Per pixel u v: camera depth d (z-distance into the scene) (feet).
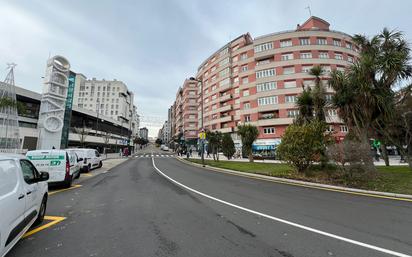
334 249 12.21
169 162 99.14
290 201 24.02
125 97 375.04
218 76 188.65
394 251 12.00
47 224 16.29
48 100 94.73
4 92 69.31
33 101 136.26
